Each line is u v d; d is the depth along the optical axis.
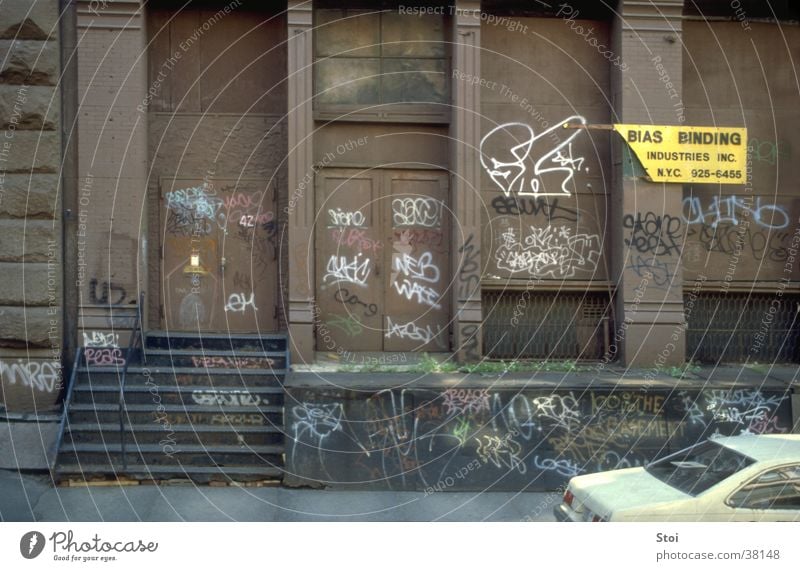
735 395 11.58
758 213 14.05
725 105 14.01
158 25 13.34
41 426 11.43
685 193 13.98
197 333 12.96
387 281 13.51
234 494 10.61
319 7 13.48
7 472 10.72
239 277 13.42
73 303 12.34
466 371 12.39
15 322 12.06
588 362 13.41
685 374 12.43
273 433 11.31
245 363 12.45
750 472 8.02
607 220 13.73
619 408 11.38
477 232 12.98
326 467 11.01
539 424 11.26
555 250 13.69
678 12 13.22
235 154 13.45
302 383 11.26
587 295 13.72
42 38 12.21
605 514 8.01
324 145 13.48
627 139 13.12
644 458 11.32
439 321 13.55
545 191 13.70
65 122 12.37
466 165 13.02
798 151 14.07
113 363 12.30
